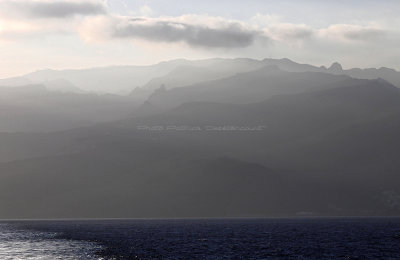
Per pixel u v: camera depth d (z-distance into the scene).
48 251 184.38
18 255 171.12
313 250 186.25
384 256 166.38
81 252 177.12
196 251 181.25
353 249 190.12
